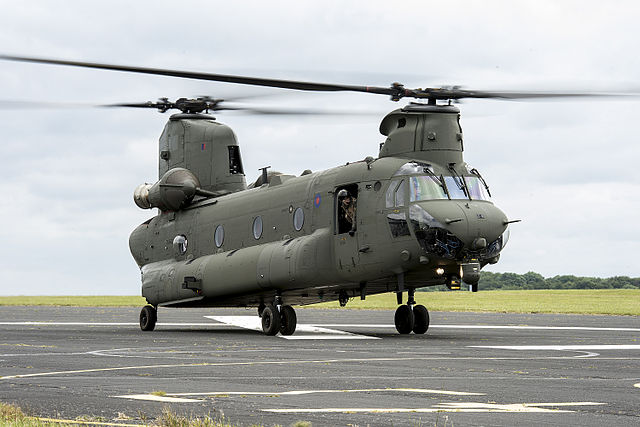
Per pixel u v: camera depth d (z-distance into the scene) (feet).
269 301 124.77
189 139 137.90
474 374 59.52
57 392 49.65
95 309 216.13
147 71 92.48
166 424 37.83
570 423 39.37
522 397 47.80
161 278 131.54
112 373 59.98
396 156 104.94
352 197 106.52
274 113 108.47
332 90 99.19
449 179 101.55
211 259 124.36
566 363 68.59
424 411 42.39
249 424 38.58
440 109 104.17
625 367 65.51
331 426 38.22
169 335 108.88
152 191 136.56
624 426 38.73
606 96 89.61
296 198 113.50
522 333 113.09
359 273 104.37
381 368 63.36
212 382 54.60
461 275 98.68
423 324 110.83
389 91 101.96
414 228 98.07
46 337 103.50
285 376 58.03
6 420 38.78
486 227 98.12
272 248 112.88
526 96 95.45
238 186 136.05
